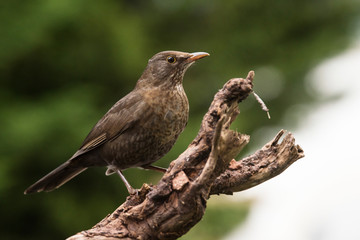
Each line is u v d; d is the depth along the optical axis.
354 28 18.91
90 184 13.63
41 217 13.45
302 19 18.48
